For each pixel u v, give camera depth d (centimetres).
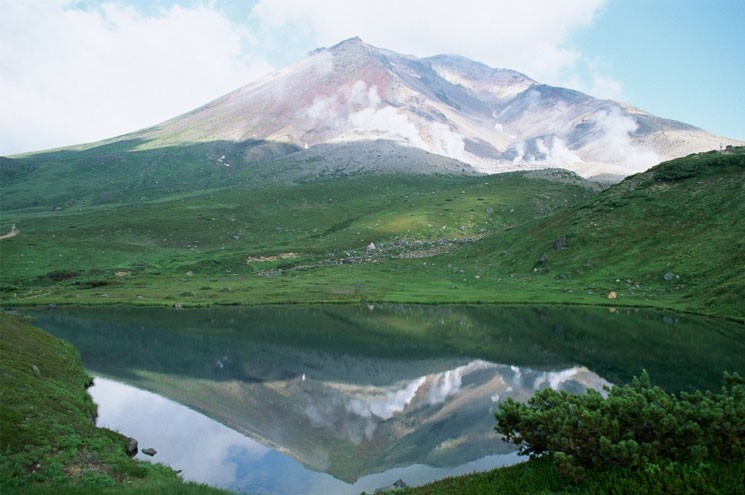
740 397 1967
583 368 5878
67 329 8875
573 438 1908
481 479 2114
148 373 5994
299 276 16662
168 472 2994
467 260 17650
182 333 8619
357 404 4894
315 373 6056
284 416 4531
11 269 16638
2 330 5397
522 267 15375
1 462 2417
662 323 8475
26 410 3266
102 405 4669
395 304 12062
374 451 3694
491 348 7269
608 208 16025
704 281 10719
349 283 14925
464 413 4550
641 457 1741
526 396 4988
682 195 14850
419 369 6203
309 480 3191
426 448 3753
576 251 14738
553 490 1800
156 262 19138
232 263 19312
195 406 4788
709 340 7038
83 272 16700
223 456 3575
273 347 7512
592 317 9456
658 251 13050
